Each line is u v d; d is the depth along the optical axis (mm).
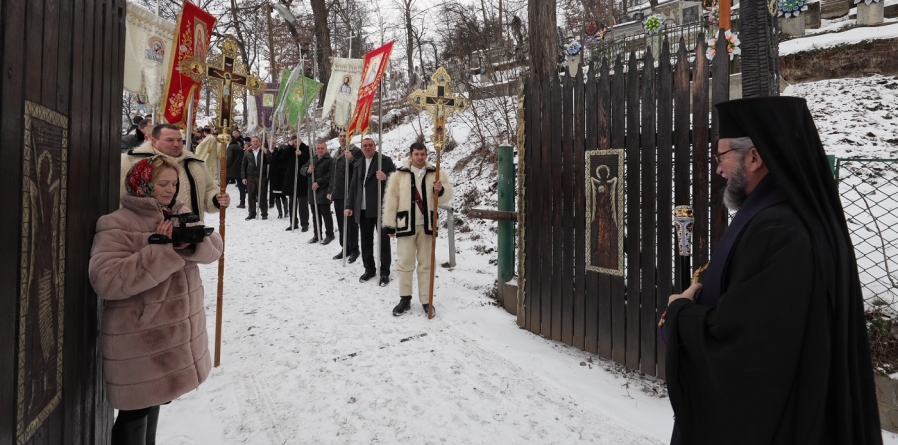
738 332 1261
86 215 1806
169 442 2717
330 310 5000
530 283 4281
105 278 1804
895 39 8266
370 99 6203
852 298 1305
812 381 1213
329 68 20234
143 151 3424
